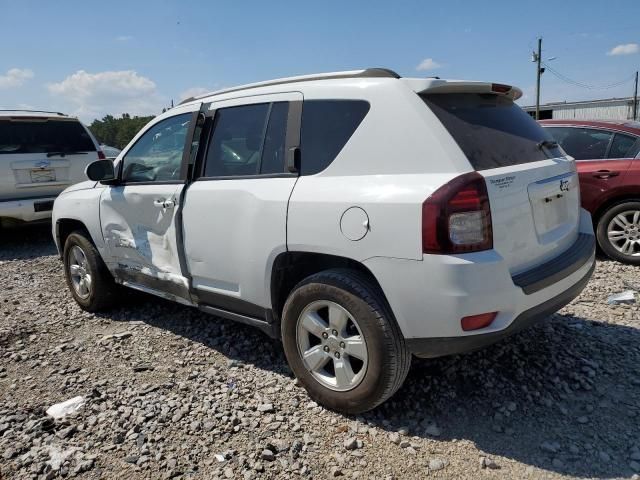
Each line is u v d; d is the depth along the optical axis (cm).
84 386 366
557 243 323
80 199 500
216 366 389
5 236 971
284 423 310
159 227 414
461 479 260
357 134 304
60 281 649
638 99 4612
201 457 284
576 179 367
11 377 385
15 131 819
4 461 287
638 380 339
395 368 288
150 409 330
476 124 302
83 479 270
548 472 262
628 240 598
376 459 277
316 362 320
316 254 321
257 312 355
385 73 312
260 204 333
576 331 412
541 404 320
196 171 389
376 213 280
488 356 375
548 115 4984
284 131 341
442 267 262
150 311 513
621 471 261
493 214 271
